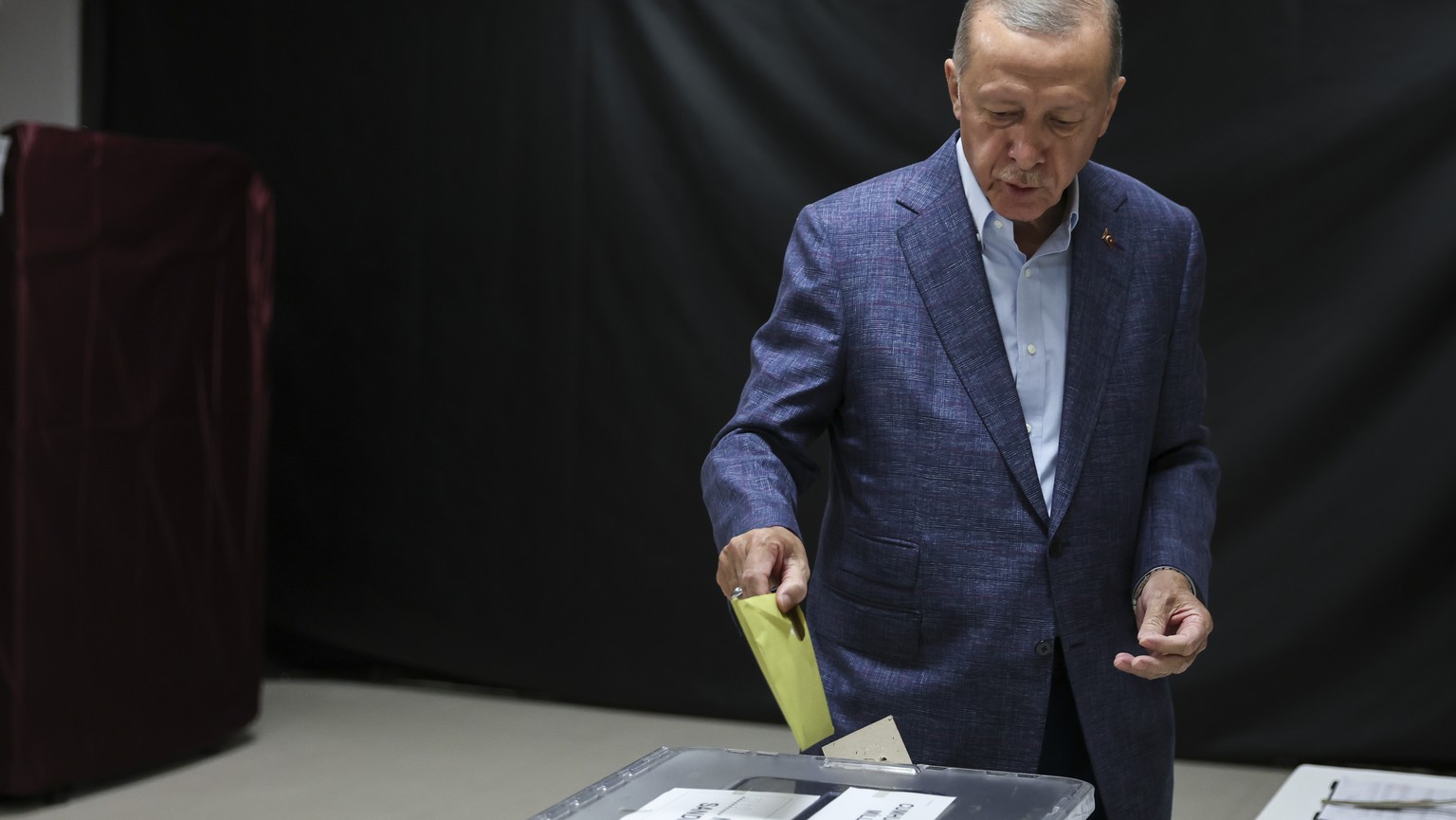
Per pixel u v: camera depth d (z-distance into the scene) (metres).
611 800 1.05
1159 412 1.48
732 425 1.44
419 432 4.39
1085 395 1.40
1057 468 1.38
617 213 4.15
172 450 3.58
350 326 4.44
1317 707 3.58
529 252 4.25
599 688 4.25
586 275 4.20
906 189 1.45
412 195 4.35
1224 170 3.60
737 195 4.02
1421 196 3.46
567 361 4.23
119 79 4.56
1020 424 1.38
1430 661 3.49
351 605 4.50
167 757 3.60
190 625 3.66
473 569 4.36
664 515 4.16
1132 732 1.40
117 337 3.42
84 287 3.34
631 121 4.12
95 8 4.55
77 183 3.31
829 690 1.43
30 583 3.23
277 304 4.50
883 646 1.41
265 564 4.48
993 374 1.39
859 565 1.42
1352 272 3.52
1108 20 1.24
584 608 4.25
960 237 1.41
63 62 4.54
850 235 1.44
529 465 4.29
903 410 1.39
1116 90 1.29
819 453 3.96
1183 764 3.68
